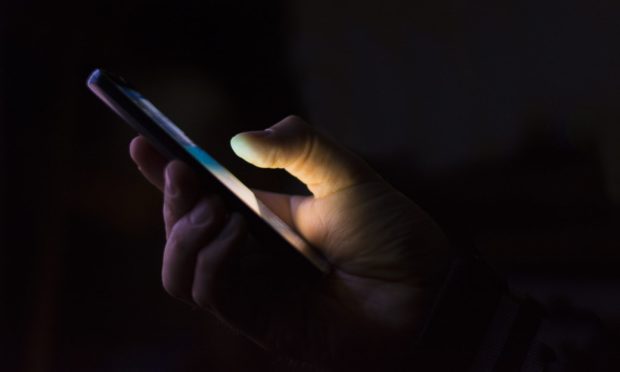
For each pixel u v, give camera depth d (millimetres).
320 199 586
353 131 1141
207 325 1052
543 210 972
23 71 1086
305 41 1186
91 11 1152
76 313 1072
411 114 1109
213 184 518
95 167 1135
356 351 543
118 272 1110
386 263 556
